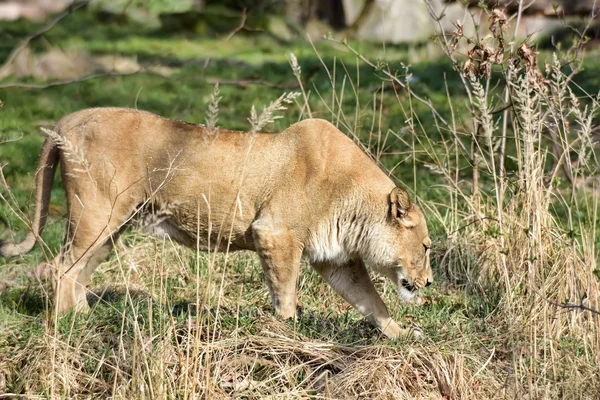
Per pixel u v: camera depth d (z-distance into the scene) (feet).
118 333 33.06
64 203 50.60
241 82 73.10
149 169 35.22
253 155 35.22
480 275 39.88
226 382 30.63
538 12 94.53
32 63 82.79
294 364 32.09
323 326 34.96
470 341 34.24
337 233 35.58
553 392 30.94
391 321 36.11
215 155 35.09
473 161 43.32
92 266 37.19
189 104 75.20
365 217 35.32
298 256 35.35
